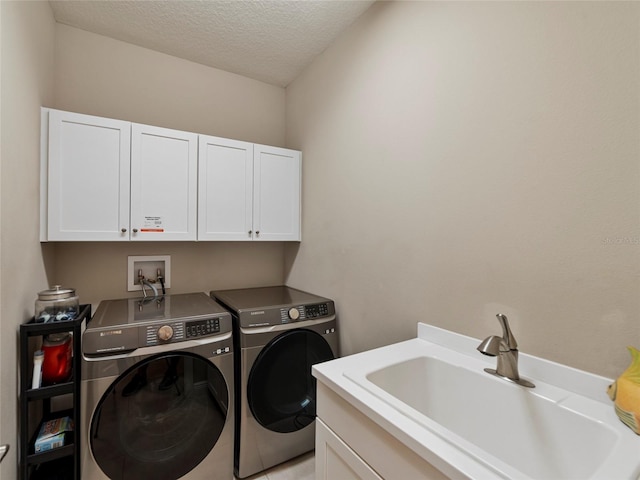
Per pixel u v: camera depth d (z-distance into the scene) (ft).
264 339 5.40
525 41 3.31
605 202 2.74
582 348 2.89
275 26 6.07
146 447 4.45
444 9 4.19
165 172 5.98
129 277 6.61
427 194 4.45
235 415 5.32
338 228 6.34
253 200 6.97
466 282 3.93
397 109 4.96
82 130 5.27
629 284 2.60
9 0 3.64
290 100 8.26
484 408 3.32
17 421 3.97
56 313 4.36
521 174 3.35
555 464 2.70
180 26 6.07
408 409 2.61
